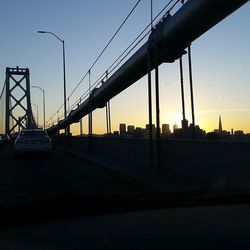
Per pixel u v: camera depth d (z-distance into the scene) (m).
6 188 14.80
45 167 23.67
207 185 13.77
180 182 14.84
